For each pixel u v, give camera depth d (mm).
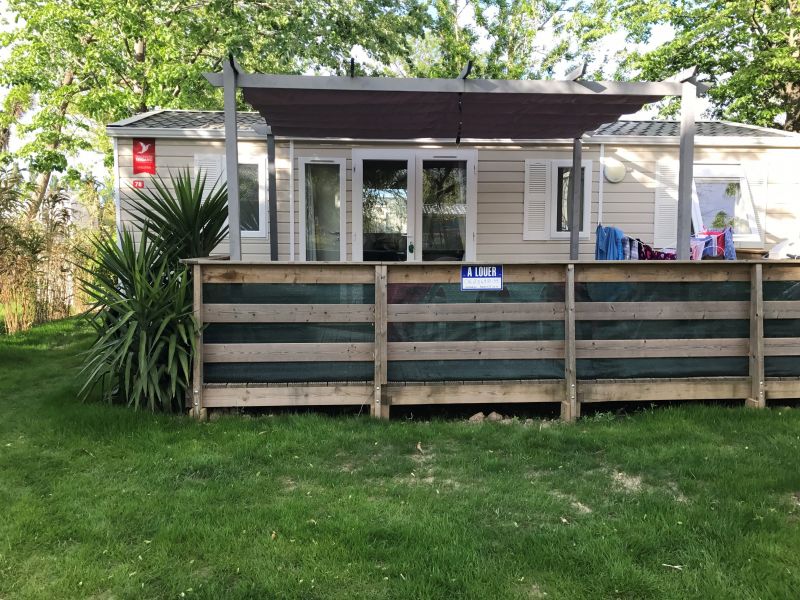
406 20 16906
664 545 2986
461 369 5172
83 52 13836
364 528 3107
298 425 4824
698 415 5070
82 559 2873
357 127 7672
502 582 2672
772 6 16375
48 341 9031
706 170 9352
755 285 5301
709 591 2590
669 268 5262
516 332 5203
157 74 13875
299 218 9023
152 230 6398
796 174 9430
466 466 4074
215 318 5070
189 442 4457
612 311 5230
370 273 5105
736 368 5395
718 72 17406
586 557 2846
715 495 3547
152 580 2721
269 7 15648
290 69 16641
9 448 4367
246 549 2947
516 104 6355
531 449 4406
